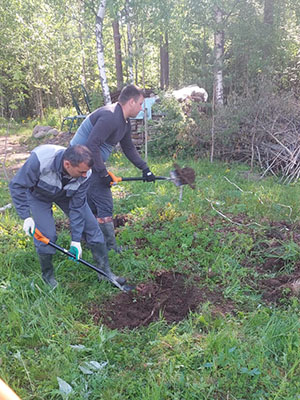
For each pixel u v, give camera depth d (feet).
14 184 10.37
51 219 11.57
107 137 12.76
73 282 12.45
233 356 8.87
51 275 12.10
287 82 44.62
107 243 14.37
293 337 9.54
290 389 8.20
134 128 31.50
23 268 13.28
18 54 62.54
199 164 26.50
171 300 11.59
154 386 8.14
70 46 55.16
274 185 21.70
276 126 26.11
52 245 11.05
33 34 56.13
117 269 13.23
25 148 39.06
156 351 9.32
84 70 62.39
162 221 16.75
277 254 13.85
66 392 8.14
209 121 27.61
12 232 16.08
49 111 64.18
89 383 8.46
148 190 21.01
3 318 10.50
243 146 27.43
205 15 39.29
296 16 47.42
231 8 42.65
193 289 12.05
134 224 16.74
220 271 12.92
